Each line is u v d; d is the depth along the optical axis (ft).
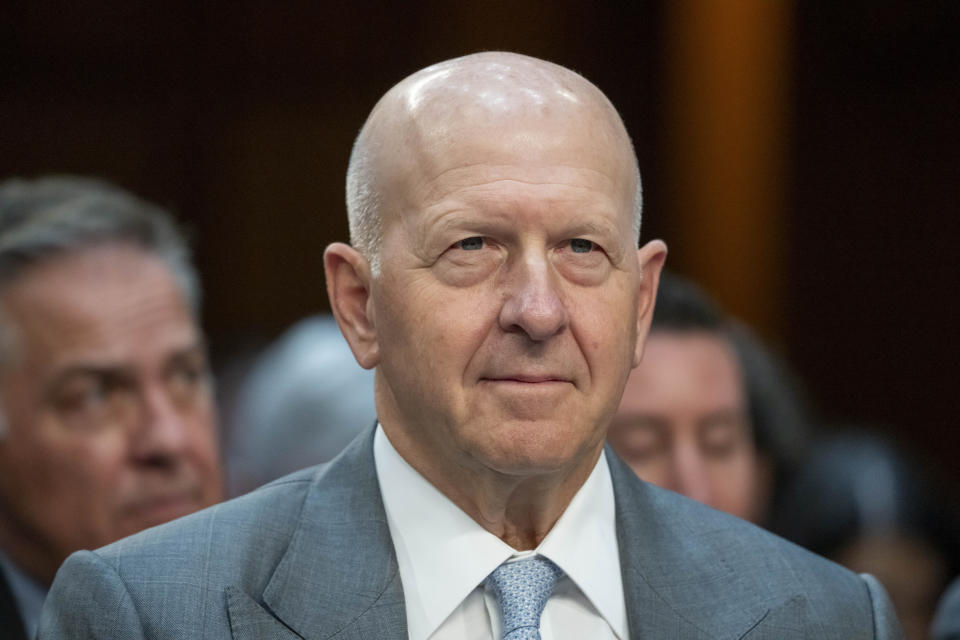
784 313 48.44
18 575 20.63
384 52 47.11
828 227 48.60
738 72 47.11
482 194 13.64
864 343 49.03
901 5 47.55
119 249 21.04
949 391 48.93
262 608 14.19
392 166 14.19
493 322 13.67
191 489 20.85
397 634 14.25
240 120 46.70
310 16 46.83
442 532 14.64
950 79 48.24
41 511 20.52
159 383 20.80
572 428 13.76
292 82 46.93
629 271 14.34
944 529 25.59
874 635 15.33
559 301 13.58
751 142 47.21
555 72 14.55
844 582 15.69
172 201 46.09
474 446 13.70
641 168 47.39
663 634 14.73
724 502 22.24
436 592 14.49
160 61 45.80
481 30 46.98
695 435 22.11
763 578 15.40
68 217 21.01
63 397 20.36
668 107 47.14
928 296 48.80
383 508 14.98
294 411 25.13
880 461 25.94
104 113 45.39
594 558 14.92
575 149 13.91
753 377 26.00
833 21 47.96
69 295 20.45
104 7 45.16
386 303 14.14
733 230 47.26
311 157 47.19
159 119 45.85
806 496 25.76
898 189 48.65
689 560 15.39
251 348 41.22
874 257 48.75
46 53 44.80
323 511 15.10
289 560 14.61
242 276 46.93
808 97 48.11
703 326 22.74
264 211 47.11
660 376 22.06
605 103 14.56
